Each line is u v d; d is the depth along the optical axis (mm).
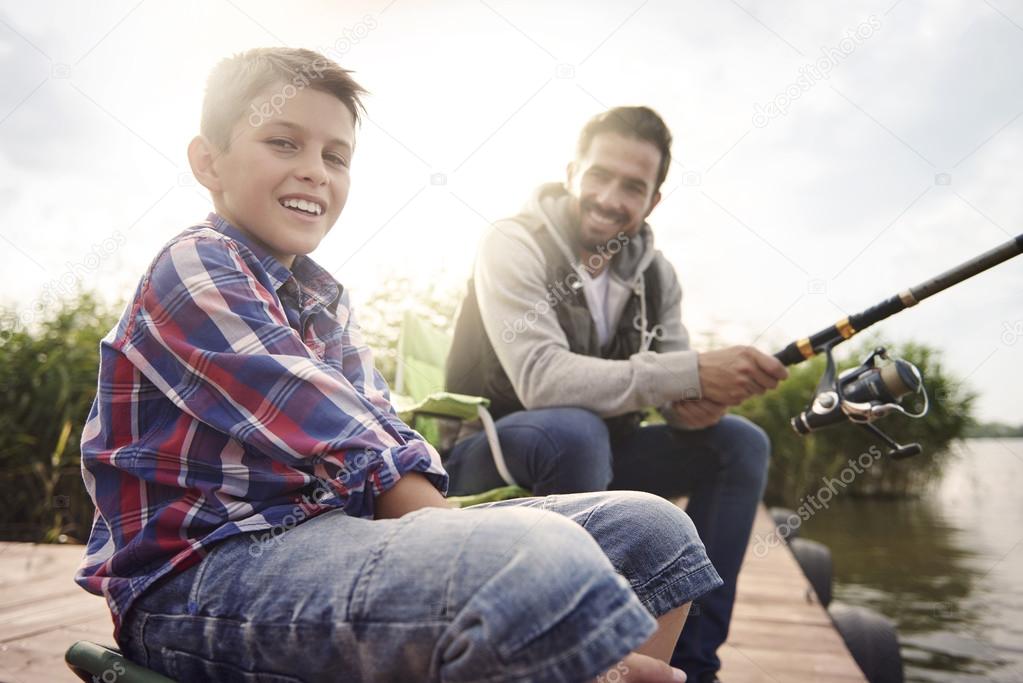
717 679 1604
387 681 739
